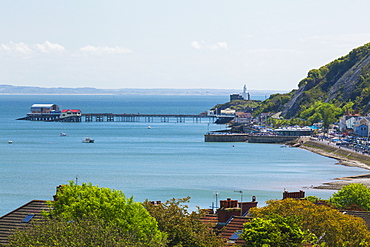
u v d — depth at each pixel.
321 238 99.94
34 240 75.38
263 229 92.69
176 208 100.75
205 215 110.62
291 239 92.19
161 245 83.50
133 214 91.69
